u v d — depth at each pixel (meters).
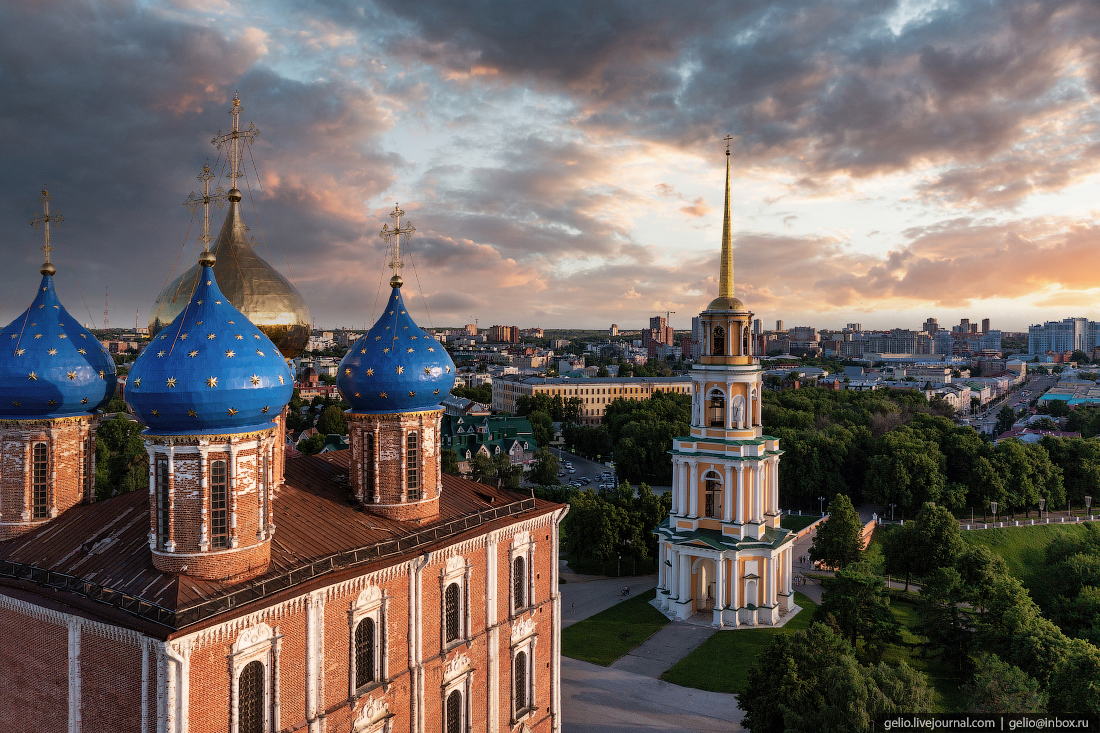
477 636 44.38
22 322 40.12
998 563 80.62
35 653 33.19
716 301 81.56
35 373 38.78
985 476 124.50
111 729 30.22
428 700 40.53
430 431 44.53
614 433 191.12
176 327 33.66
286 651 32.69
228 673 30.23
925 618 69.12
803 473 131.62
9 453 39.41
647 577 95.25
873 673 45.25
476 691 44.34
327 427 182.25
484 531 44.31
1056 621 75.94
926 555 90.12
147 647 28.45
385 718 37.69
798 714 44.44
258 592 31.30
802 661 48.44
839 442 136.88
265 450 34.69
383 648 37.69
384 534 40.97
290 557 35.66
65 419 40.28
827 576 94.94
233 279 44.84
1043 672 57.03
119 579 32.28
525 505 49.47
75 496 41.31
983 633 63.75
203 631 29.00
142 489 41.09
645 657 70.00
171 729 28.00
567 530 107.94
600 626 77.88
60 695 32.16
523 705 49.34
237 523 32.88
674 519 83.12
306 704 33.69
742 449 78.81
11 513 39.31
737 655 70.12
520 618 48.31
